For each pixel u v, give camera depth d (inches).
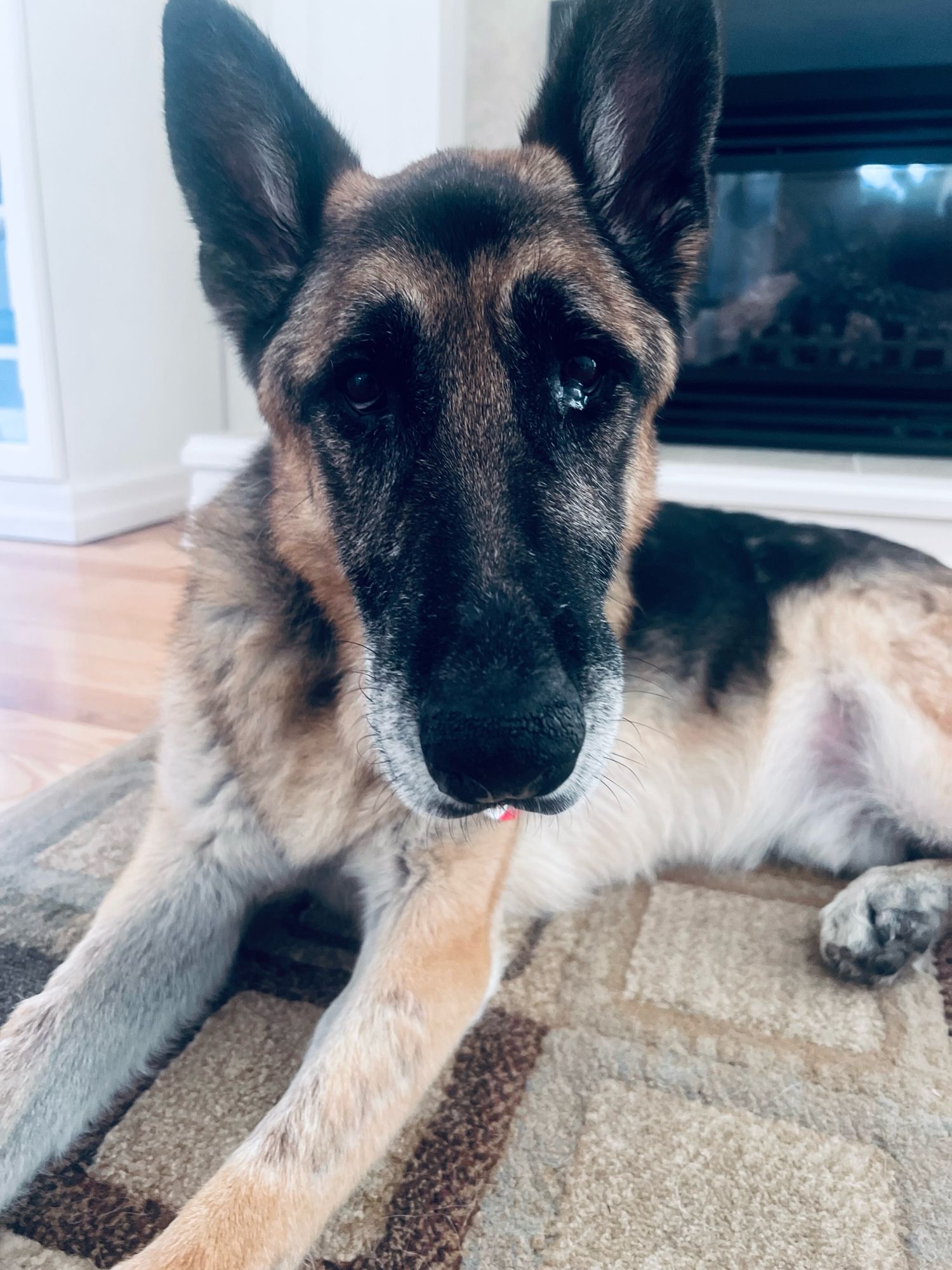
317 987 16.3
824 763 22.0
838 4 33.0
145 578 39.3
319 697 16.3
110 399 46.4
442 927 14.9
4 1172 12.1
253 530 17.3
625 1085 14.0
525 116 18.0
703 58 16.1
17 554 42.8
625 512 16.7
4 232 42.6
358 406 15.0
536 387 14.6
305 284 16.0
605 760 13.5
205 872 16.0
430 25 37.6
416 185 15.7
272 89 16.0
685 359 38.8
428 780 12.5
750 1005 15.9
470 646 12.2
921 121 34.1
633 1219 11.9
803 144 35.3
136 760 23.5
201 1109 13.6
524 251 14.6
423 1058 13.3
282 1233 11.3
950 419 37.0
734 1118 13.5
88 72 42.6
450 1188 12.3
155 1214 11.9
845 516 32.1
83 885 18.3
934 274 36.4
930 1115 13.6
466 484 14.0
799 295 37.6
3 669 29.6
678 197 17.1
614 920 18.6
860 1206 12.2
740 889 20.2
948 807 20.0
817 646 22.0
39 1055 13.1
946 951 17.8
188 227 50.4
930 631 20.7
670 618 21.5
